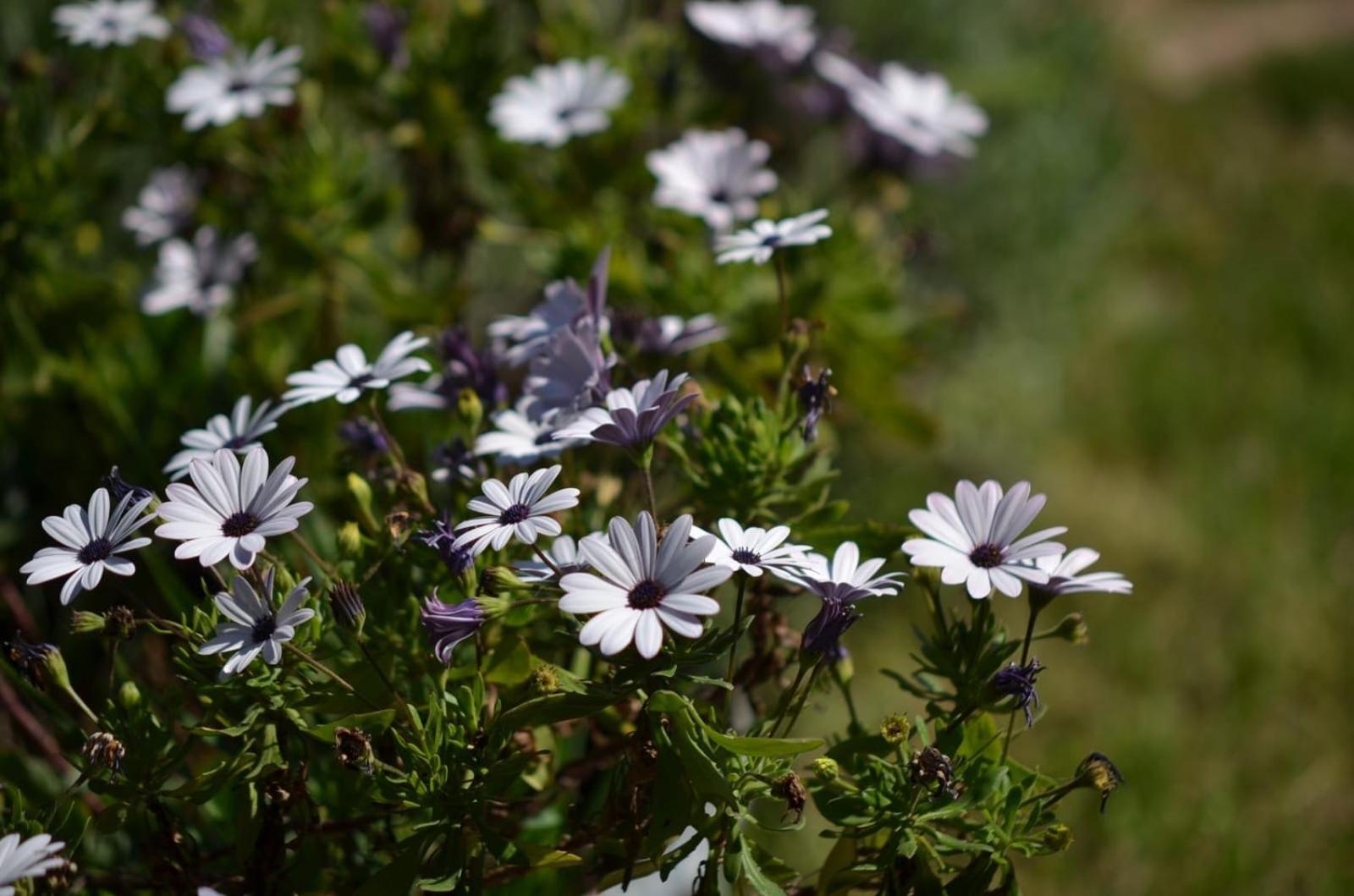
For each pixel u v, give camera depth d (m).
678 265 1.53
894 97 1.69
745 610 1.33
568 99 1.58
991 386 3.09
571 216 1.61
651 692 1.21
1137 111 5.29
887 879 1.24
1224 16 7.21
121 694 1.23
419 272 1.74
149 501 1.23
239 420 1.29
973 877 1.23
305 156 1.57
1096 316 3.69
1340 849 2.13
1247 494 3.07
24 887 1.19
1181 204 4.68
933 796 1.20
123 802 1.23
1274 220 4.65
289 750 1.26
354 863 1.31
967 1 2.96
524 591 1.24
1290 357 3.73
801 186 2.19
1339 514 3.02
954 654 1.24
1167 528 2.92
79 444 1.58
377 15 1.59
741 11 1.74
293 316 1.65
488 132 1.65
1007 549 1.21
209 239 1.57
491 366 1.33
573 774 1.33
